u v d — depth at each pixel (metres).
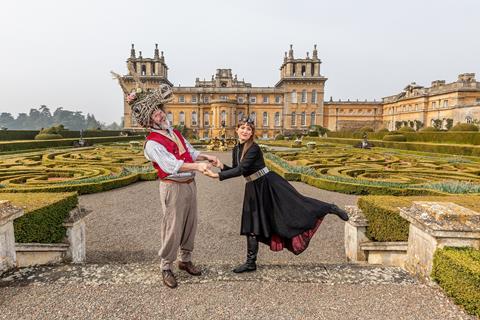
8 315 2.43
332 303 2.65
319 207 3.20
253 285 2.95
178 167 2.81
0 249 3.05
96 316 2.44
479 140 21.16
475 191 7.73
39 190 8.15
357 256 4.39
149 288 2.87
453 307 2.55
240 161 3.26
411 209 3.39
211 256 4.85
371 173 11.57
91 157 16.23
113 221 6.55
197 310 2.54
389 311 2.52
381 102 64.69
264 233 3.18
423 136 27.09
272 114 61.56
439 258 2.81
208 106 61.31
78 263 3.97
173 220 2.91
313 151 22.55
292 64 60.94
